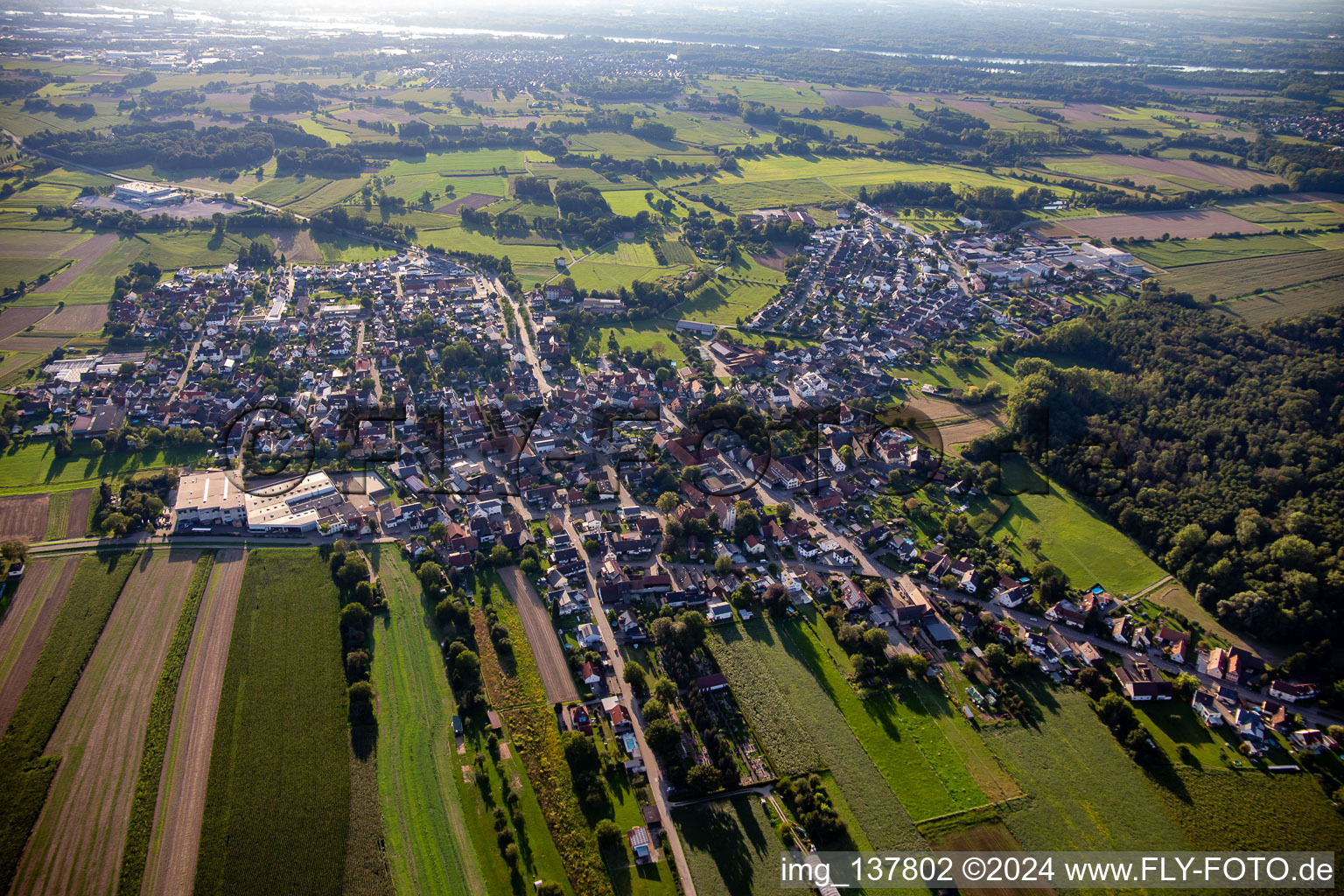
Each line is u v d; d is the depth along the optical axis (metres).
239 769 142.00
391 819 135.62
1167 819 142.50
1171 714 163.38
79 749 145.25
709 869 130.62
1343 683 165.25
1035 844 137.38
